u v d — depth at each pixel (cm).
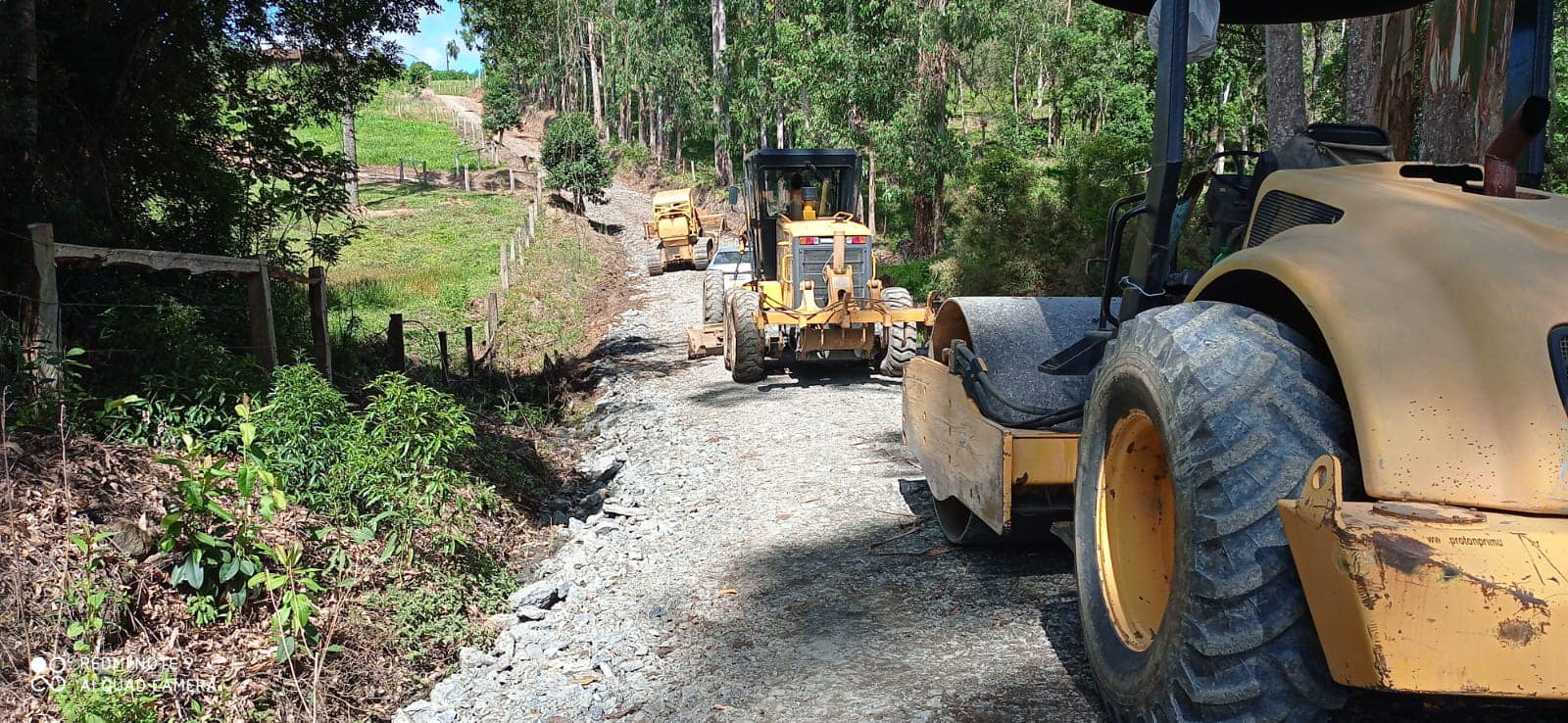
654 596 534
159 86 922
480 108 10144
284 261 1066
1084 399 470
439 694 436
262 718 395
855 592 501
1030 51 4722
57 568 407
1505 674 193
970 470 465
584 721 397
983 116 4941
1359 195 275
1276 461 238
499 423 997
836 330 1170
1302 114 1227
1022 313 521
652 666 444
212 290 879
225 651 420
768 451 839
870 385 1164
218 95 1045
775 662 427
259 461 469
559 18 6969
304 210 1094
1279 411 245
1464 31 714
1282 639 233
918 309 1192
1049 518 481
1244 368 254
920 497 672
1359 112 1234
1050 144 4741
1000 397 443
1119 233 436
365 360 1187
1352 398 220
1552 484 204
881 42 2523
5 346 518
